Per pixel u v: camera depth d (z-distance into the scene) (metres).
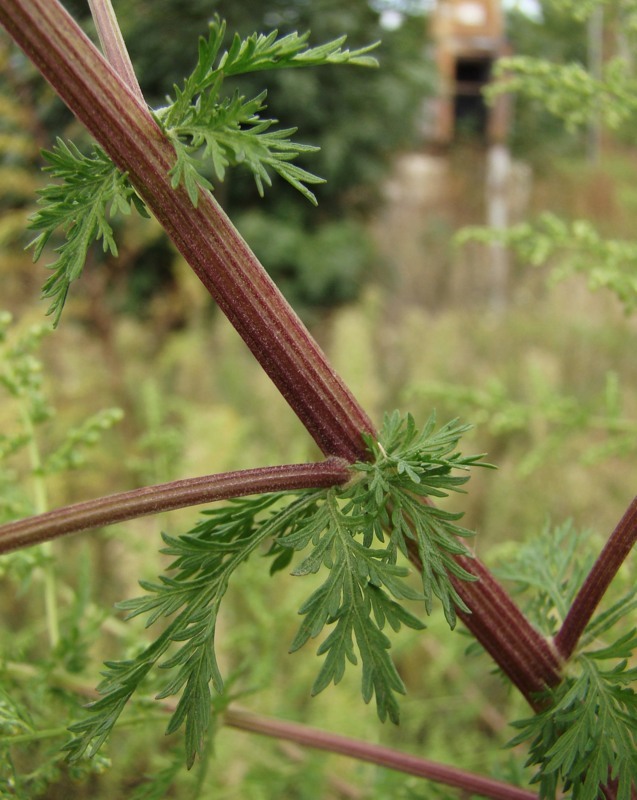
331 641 0.20
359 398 1.13
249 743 0.44
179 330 1.64
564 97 0.46
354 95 1.99
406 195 2.55
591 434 0.89
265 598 0.56
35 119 1.03
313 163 2.01
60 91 0.20
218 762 0.43
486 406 0.53
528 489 0.84
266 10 1.60
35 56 0.19
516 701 0.48
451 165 2.81
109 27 0.21
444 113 2.89
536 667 0.23
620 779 0.21
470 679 0.55
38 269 1.23
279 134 0.19
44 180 1.07
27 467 0.72
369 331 1.54
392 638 0.51
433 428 0.21
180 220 0.20
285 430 1.14
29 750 0.30
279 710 0.46
